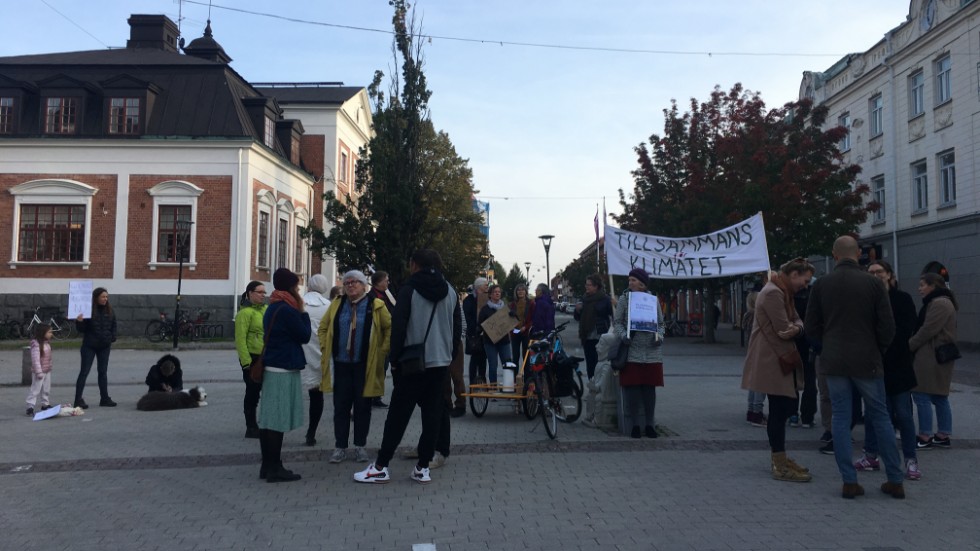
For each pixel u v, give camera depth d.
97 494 6.14
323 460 7.46
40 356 10.80
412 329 6.34
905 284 27.95
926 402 7.99
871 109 30.66
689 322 36.34
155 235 28.91
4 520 5.40
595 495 6.02
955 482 6.46
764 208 23.41
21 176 29.05
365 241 23.19
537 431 9.04
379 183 23.20
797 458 7.47
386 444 6.43
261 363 6.59
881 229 29.64
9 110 29.72
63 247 29.11
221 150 29.16
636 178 29.95
